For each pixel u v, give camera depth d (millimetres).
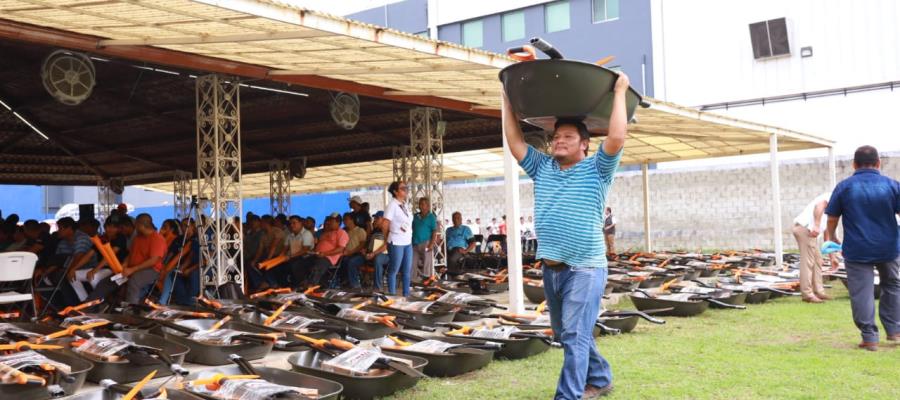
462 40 31281
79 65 8258
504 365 5566
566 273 3982
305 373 4625
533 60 3764
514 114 4145
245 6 5738
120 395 3902
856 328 7262
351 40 6711
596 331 6758
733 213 22906
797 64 24594
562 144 3938
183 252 9656
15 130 16406
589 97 3654
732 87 25766
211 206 9086
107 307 8266
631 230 24672
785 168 22109
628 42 27703
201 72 9211
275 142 16594
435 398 4605
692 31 26484
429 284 10570
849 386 4859
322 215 26828
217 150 8938
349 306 7555
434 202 12820
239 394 3834
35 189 32719
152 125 14906
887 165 20109
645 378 5082
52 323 6594
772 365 5496
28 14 6117
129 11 5879
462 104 11180
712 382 4957
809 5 24344
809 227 9453
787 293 9523
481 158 18719
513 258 8000
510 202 8062
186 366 5531
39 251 10414
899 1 22984
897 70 23062
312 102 12844
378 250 10594
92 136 16281
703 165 25250
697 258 15070
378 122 14586
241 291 8789
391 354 5234
